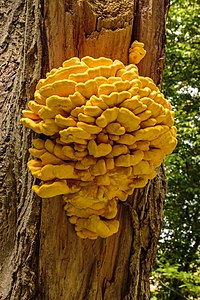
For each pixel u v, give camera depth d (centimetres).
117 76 149
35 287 159
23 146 164
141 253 176
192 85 607
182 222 590
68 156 146
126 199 167
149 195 175
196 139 571
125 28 163
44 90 145
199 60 591
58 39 161
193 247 588
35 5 164
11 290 160
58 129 146
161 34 174
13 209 167
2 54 190
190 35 604
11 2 200
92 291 162
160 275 519
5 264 164
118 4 163
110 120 142
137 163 148
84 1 160
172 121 152
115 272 167
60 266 159
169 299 536
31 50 164
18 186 167
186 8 610
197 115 596
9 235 167
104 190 149
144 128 146
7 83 183
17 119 169
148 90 148
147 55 170
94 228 154
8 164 169
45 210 158
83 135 141
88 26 161
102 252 164
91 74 146
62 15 160
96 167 145
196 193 578
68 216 158
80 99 143
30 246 159
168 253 578
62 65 160
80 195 149
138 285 175
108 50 163
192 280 458
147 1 170
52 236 158
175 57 583
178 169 565
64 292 160
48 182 148
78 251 160
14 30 193
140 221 171
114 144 146
